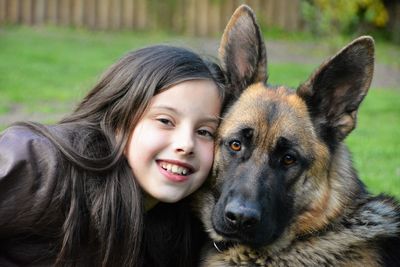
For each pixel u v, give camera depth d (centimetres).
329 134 446
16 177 367
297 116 433
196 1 2280
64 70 1532
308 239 432
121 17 2283
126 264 398
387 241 443
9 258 391
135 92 402
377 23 2256
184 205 455
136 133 404
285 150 423
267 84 459
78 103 476
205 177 429
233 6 2291
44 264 392
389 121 1167
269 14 2353
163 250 442
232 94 452
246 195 405
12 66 1546
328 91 445
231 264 438
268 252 431
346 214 434
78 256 391
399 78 1680
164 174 405
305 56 1938
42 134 386
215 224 421
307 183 430
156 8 2280
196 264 456
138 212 399
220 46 457
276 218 420
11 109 1148
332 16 1922
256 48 457
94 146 407
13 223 372
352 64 439
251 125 428
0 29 2130
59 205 377
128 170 404
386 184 721
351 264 423
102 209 390
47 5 2250
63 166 380
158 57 413
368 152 891
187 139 402
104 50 1847
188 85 407
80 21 2272
